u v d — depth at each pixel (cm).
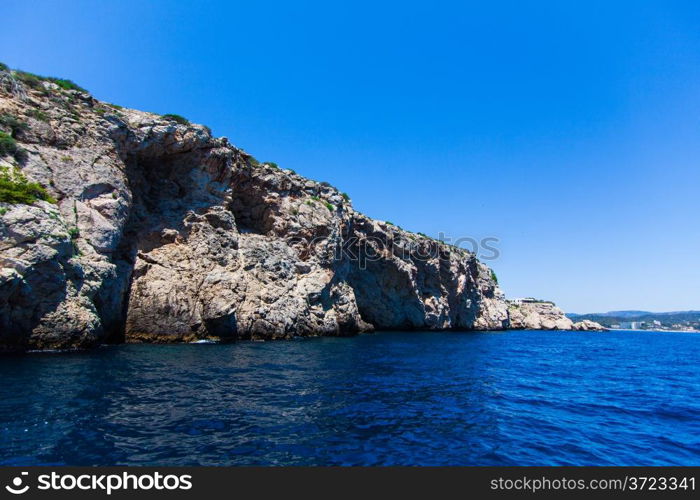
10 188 1622
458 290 6488
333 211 4056
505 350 3244
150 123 2569
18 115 1933
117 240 2120
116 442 729
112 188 2155
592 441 882
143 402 986
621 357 3309
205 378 1332
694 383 1866
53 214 1716
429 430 902
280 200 3556
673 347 5103
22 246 1557
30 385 1080
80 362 1478
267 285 3058
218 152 2950
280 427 864
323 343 2894
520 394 1392
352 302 4122
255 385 1272
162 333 2364
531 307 10725
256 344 2544
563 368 2281
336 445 779
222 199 3033
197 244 2727
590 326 11338
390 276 5247
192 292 2550
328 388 1295
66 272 1736
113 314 2156
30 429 758
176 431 800
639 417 1128
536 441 864
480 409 1124
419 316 5512
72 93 2269
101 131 2252
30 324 1623
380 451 761
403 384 1448
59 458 653
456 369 1927
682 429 1011
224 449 728
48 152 1944
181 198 2850
